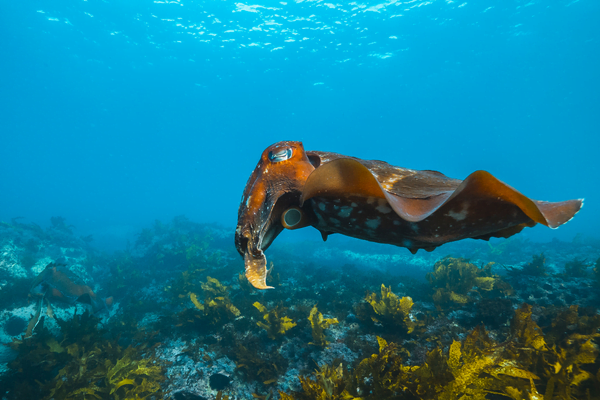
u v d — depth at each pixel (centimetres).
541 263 1010
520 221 78
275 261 1786
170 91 8381
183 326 948
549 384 352
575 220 6056
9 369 698
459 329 750
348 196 85
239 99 8912
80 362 681
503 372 384
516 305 829
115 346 762
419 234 86
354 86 8106
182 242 2294
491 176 68
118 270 1650
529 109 9431
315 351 786
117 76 7488
